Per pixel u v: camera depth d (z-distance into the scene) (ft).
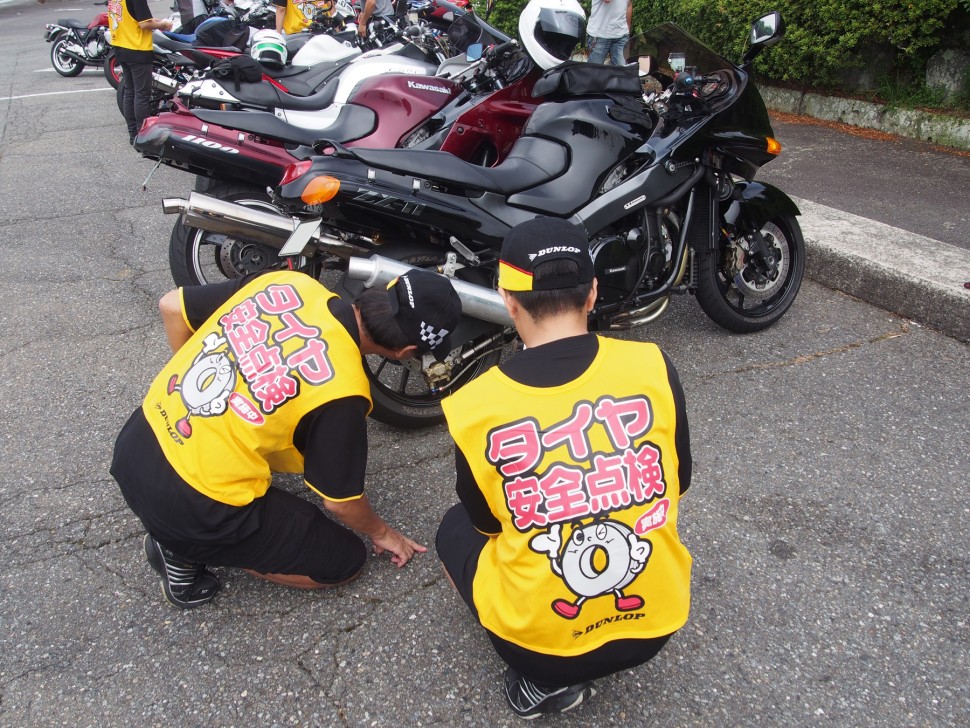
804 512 9.11
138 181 21.18
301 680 7.12
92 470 9.87
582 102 10.91
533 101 11.87
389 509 9.28
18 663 7.29
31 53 45.19
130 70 22.02
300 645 7.47
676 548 5.90
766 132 12.24
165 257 16.24
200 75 13.02
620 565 5.64
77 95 32.24
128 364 12.24
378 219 9.86
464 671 7.21
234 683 7.09
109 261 16.01
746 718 6.76
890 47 23.00
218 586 8.05
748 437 10.46
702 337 13.07
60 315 13.75
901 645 7.43
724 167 12.10
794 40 23.81
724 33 25.94
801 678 7.11
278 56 14.84
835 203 17.93
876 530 8.83
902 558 8.45
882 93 23.34
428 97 12.84
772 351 12.58
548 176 10.51
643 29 28.94
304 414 6.84
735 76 11.72
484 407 5.65
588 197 10.57
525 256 5.69
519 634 5.88
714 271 12.28
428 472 9.96
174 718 6.77
